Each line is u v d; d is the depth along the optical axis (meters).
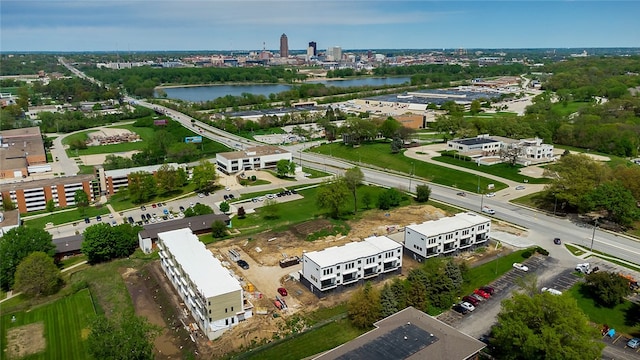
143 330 91.56
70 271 142.62
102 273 137.62
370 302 107.00
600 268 133.50
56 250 148.88
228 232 167.12
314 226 166.00
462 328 106.00
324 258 122.94
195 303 112.06
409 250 145.25
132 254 152.12
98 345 85.94
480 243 150.00
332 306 116.25
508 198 194.88
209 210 178.88
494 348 97.75
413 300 110.44
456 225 146.12
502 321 90.19
